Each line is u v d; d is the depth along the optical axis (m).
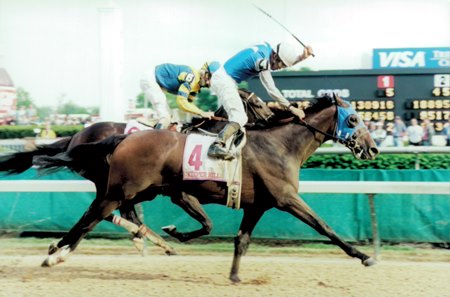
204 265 7.05
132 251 7.87
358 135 6.43
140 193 6.31
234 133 6.06
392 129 12.37
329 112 6.42
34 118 23.77
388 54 16.22
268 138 6.22
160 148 6.01
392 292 5.80
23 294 5.72
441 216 7.81
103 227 8.36
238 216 8.13
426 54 15.95
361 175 8.10
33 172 8.63
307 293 5.76
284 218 8.04
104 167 6.43
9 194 8.42
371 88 12.45
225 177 5.97
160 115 7.34
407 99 12.37
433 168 10.63
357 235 7.91
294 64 6.44
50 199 8.36
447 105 12.28
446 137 12.26
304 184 7.58
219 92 6.28
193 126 6.82
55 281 6.23
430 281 6.23
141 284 6.12
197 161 5.97
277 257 7.54
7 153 7.07
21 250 7.88
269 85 6.32
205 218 6.91
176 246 8.12
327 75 12.44
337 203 7.95
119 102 14.09
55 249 6.38
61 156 6.34
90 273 6.63
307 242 8.21
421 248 7.87
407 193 7.46
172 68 7.24
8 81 23.64
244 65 6.29
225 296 5.66
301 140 6.32
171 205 8.20
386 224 7.87
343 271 6.71
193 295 5.69
